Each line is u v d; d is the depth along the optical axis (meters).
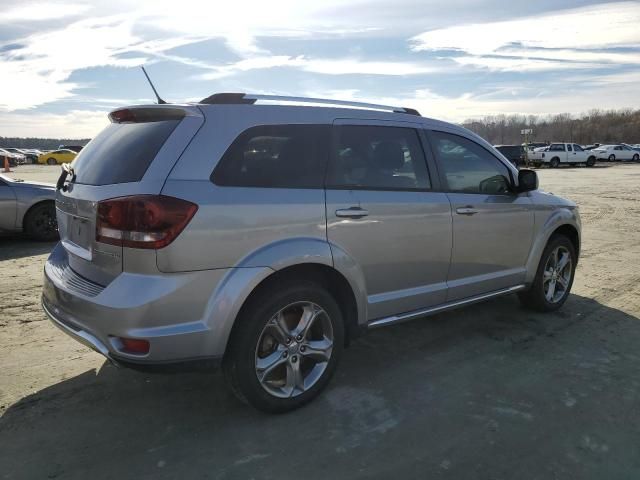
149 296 2.63
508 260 4.49
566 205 5.08
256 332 2.96
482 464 2.70
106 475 2.61
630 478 2.60
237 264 2.85
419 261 3.74
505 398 3.39
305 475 2.61
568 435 2.97
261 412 3.16
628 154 46.53
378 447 2.85
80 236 3.09
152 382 3.59
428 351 4.15
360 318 3.45
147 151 2.85
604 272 6.62
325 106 3.39
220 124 2.93
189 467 2.67
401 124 3.76
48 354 4.01
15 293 5.57
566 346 4.25
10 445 2.85
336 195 3.26
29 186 8.35
